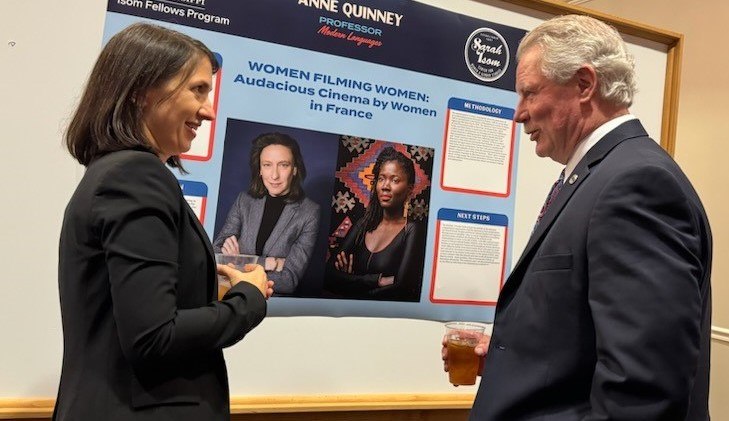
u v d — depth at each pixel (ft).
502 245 6.36
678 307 2.78
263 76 5.39
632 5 11.02
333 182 5.64
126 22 4.97
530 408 3.36
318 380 5.61
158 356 2.79
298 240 5.52
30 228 4.74
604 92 3.52
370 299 5.80
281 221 5.46
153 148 3.15
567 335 3.23
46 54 4.76
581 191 3.36
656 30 6.88
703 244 3.18
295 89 5.49
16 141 4.69
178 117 3.24
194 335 2.89
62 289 3.12
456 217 6.14
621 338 2.81
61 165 4.82
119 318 2.76
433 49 6.01
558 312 3.26
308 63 5.53
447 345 4.70
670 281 2.81
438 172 6.05
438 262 6.07
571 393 3.26
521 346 3.43
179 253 3.10
